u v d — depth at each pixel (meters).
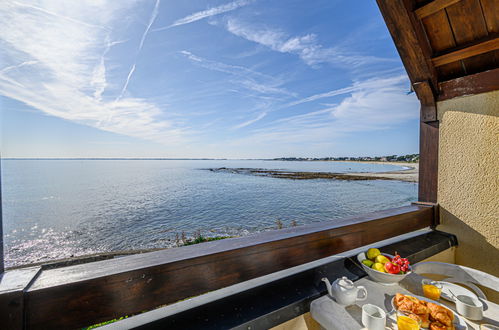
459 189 1.66
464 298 0.90
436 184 1.80
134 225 15.91
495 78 1.44
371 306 0.81
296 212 18.47
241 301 0.89
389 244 1.50
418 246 1.50
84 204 22.44
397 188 30.28
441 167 1.77
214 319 0.79
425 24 1.45
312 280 1.06
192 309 0.83
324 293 0.96
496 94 1.45
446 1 1.27
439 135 1.77
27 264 9.80
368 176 46.31
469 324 0.78
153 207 20.84
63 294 0.61
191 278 0.80
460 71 1.63
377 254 1.11
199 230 14.59
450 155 1.71
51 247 12.24
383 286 1.01
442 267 1.22
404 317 0.73
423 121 1.87
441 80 1.72
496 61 1.46
